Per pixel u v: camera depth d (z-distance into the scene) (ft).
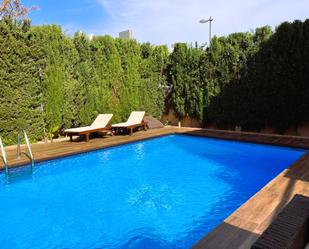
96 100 38.99
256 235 11.18
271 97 35.83
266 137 34.42
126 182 21.88
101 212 16.78
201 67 42.39
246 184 21.39
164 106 48.80
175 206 17.57
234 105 39.37
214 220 15.66
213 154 30.19
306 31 32.71
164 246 13.17
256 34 36.83
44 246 13.20
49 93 33.45
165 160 28.12
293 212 8.01
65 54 34.88
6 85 29.48
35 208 17.31
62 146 30.42
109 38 40.40
